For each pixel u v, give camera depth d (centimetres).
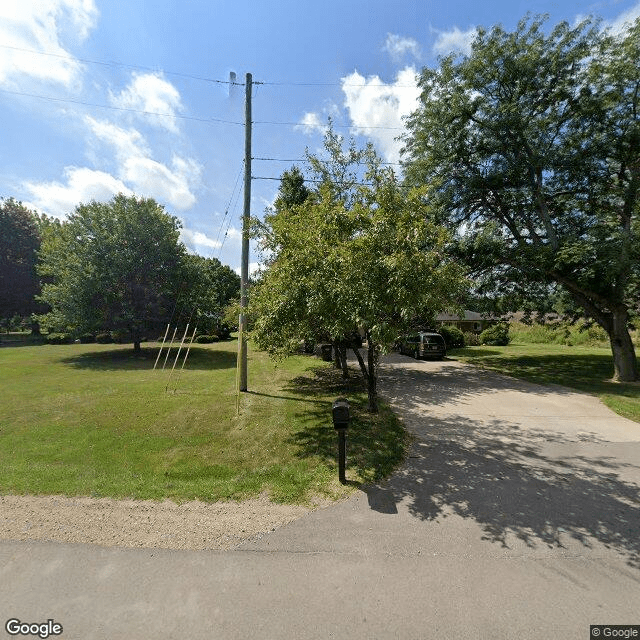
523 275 1381
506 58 1380
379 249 607
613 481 488
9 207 3478
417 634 244
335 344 852
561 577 300
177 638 241
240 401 942
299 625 252
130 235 2088
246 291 1004
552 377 1333
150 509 414
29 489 462
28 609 267
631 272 1195
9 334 4056
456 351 2380
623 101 1298
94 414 824
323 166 1479
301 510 412
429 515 400
